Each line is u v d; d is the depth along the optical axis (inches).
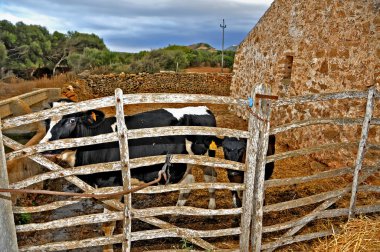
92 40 2065.7
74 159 150.9
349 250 140.9
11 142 113.0
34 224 121.9
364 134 151.6
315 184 238.2
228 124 427.5
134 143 153.7
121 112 115.7
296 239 152.3
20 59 1815.9
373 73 228.2
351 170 157.9
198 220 189.0
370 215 170.4
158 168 158.6
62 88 521.3
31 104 356.8
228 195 219.6
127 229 127.6
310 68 301.3
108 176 150.0
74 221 124.3
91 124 143.3
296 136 319.0
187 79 703.7
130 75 669.3
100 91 650.2
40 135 249.6
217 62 1360.7
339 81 261.7
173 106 539.8
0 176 109.7
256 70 423.5
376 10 226.4
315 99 141.1
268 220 187.2
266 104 127.6
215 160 131.0
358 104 239.6
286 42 344.2
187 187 131.8
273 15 374.3
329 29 274.1
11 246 115.3
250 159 131.6
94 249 163.2
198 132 126.5
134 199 216.7
